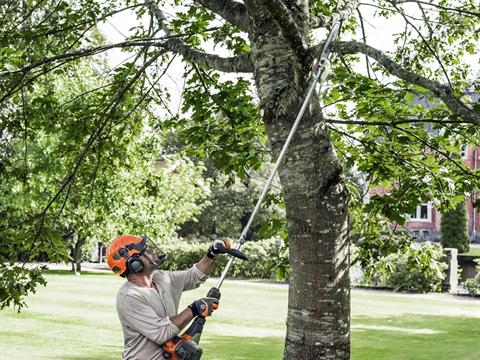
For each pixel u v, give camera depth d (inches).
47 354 432.8
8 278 296.0
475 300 911.7
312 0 323.3
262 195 185.5
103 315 619.5
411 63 398.3
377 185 347.6
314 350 220.4
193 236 1811.0
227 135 316.8
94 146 360.5
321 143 221.5
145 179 462.9
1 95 325.4
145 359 155.6
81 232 988.6
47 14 352.8
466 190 313.0
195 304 159.6
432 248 347.9
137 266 157.8
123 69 346.3
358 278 1081.4
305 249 222.8
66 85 850.8
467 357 452.1
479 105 268.1
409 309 763.4
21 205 921.5
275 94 223.8
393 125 292.0
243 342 501.0
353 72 335.0
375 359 442.0
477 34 374.0
